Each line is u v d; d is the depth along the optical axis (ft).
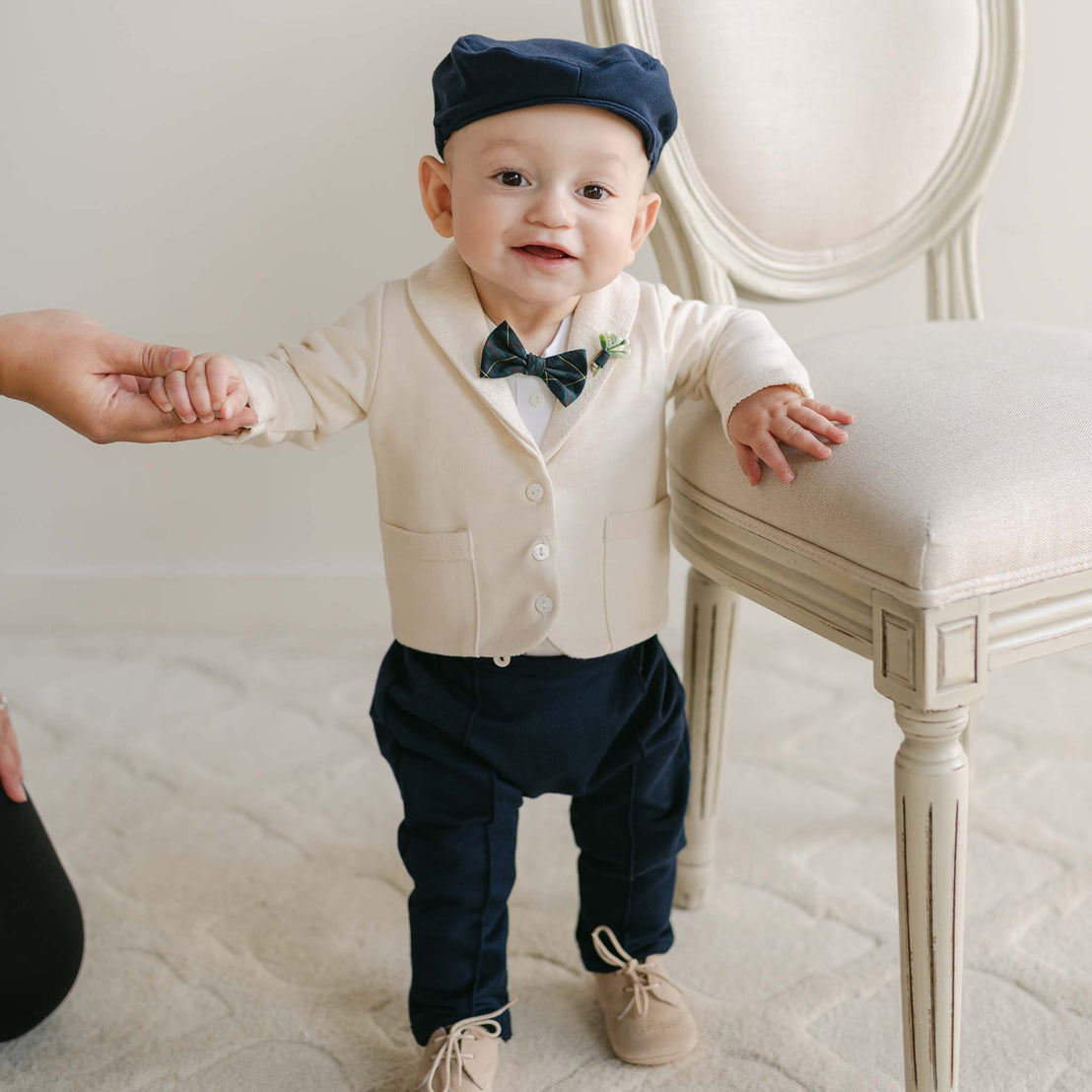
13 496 6.34
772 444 3.06
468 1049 3.47
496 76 2.86
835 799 4.93
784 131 4.09
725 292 4.16
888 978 3.94
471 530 3.23
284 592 6.42
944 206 4.44
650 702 3.51
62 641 6.44
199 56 5.46
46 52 5.49
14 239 5.80
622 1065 3.64
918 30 4.20
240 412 2.95
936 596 2.71
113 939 4.21
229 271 5.81
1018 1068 3.54
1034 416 3.02
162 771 5.26
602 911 3.73
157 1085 3.58
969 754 4.51
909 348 3.60
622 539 3.31
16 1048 3.73
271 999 3.93
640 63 3.01
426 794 3.42
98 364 2.86
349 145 5.56
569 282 3.00
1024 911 4.20
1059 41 5.39
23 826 3.59
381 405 3.21
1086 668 5.82
